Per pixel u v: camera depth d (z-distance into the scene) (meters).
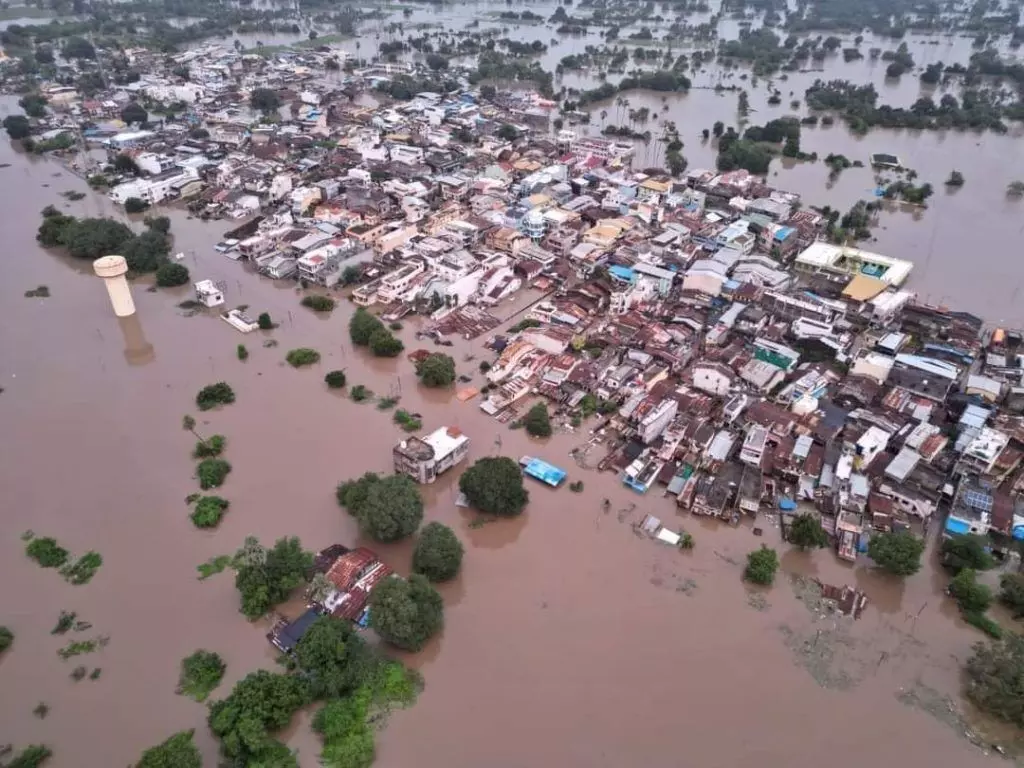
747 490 74.56
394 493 68.06
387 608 57.62
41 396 92.69
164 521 73.19
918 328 106.06
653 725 54.28
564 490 77.38
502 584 66.38
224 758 51.62
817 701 56.38
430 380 92.94
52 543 69.94
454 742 53.03
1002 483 76.31
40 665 58.75
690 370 94.44
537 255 124.62
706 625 62.47
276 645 60.25
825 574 67.94
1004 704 54.00
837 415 85.06
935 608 64.88
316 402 91.94
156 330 108.06
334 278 119.88
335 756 51.62
